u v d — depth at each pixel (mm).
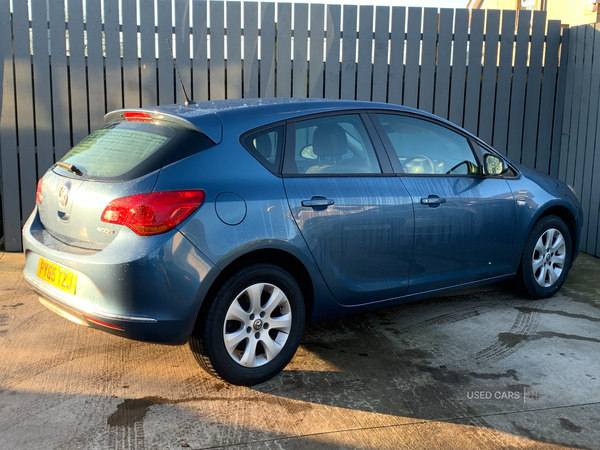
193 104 3447
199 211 2816
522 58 6754
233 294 2986
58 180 3188
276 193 3111
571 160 6723
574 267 5832
